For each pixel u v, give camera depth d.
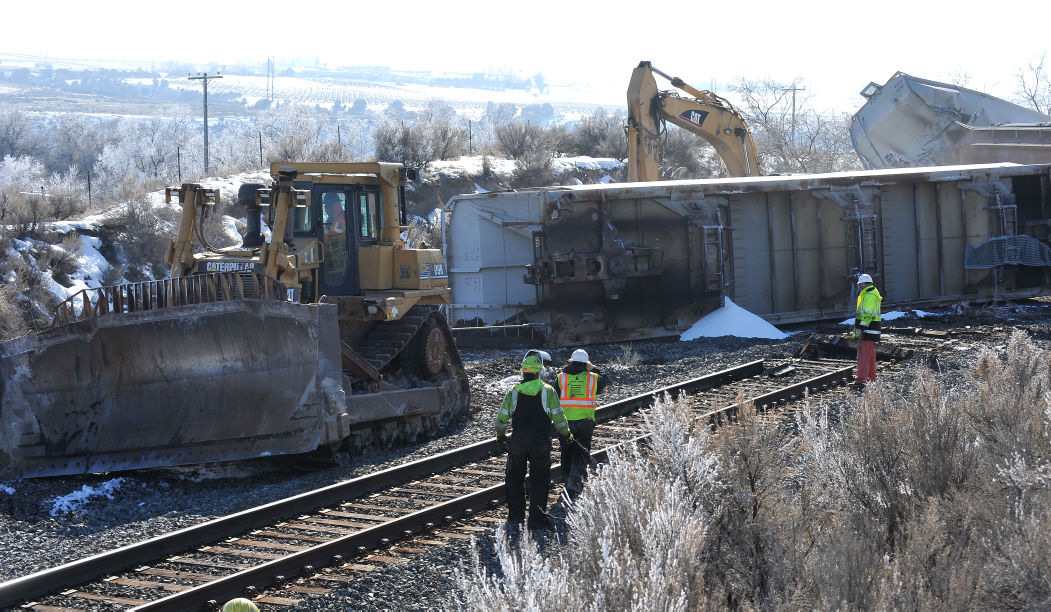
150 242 72.12
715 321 52.75
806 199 57.59
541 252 50.19
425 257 33.00
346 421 25.98
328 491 22.12
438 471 25.44
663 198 52.66
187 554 18.67
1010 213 61.91
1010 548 13.56
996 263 60.78
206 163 148.88
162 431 26.09
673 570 12.12
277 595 16.66
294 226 30.69
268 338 25.52
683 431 16.33
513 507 20.64
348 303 30.80
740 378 38.97
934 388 19.25
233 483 25.78
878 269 58.78
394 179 32.66
